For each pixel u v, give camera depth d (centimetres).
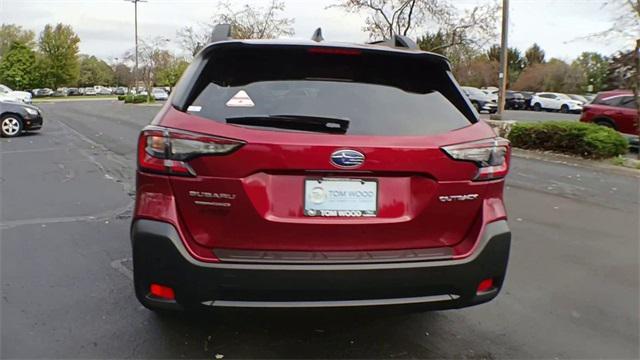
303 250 267
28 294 382
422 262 271
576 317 373
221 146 255
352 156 263
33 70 7781
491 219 289
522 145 1281
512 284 433
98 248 491
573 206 729
